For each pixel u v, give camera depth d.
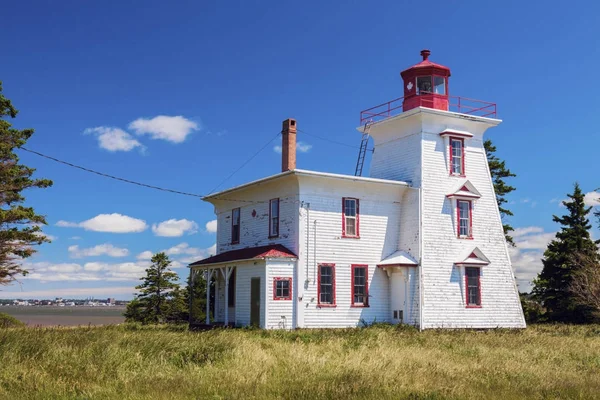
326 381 15.77
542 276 49.84
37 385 15.09
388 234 36.81
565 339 29.84
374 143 40.53
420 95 38.44
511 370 18.72
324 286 34.38
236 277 35.69
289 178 34.44
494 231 38.91
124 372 16.77
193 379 16.03
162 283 52.75
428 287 35.56
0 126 36.84
